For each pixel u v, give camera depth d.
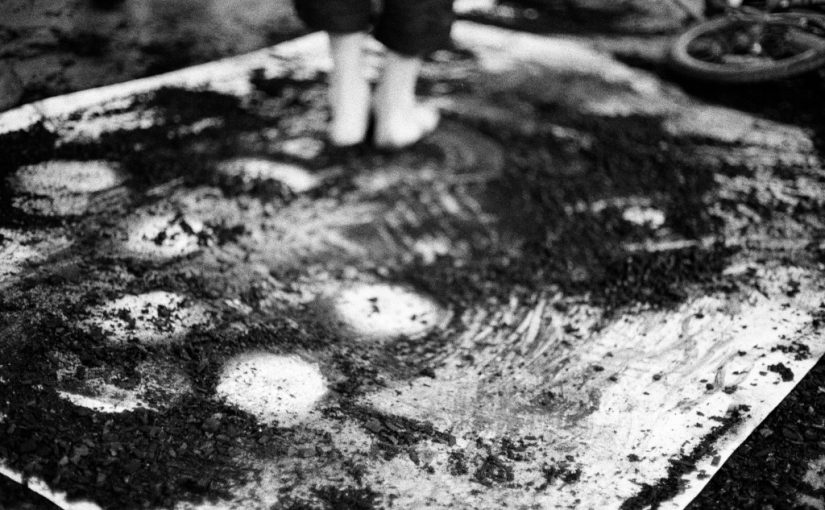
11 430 1.64
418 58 2.30
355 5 2.19
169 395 1.75
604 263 2.13
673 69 2.91
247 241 2.10
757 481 1.68
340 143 2.41
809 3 2.83
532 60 2.93
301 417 1.75
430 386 1.84
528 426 1.77
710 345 1.94
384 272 2.07
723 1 2.91
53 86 2.51
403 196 2.27
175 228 2.11
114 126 2.39
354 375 1.84
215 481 1.64
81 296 1.91
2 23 2.64
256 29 2.93
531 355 1.91
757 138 2.60
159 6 2.94
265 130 2.44
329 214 2.20
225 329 1.89
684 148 2.52
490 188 2.32
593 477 1.69
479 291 2.05
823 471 1.70
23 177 2.19
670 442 1.75
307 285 2.02
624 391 1.84
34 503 1.57
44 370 1.75
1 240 2.01
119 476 1.62
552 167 2.41
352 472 1.67
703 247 2.19
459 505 1.64
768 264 2.14
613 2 3.44
